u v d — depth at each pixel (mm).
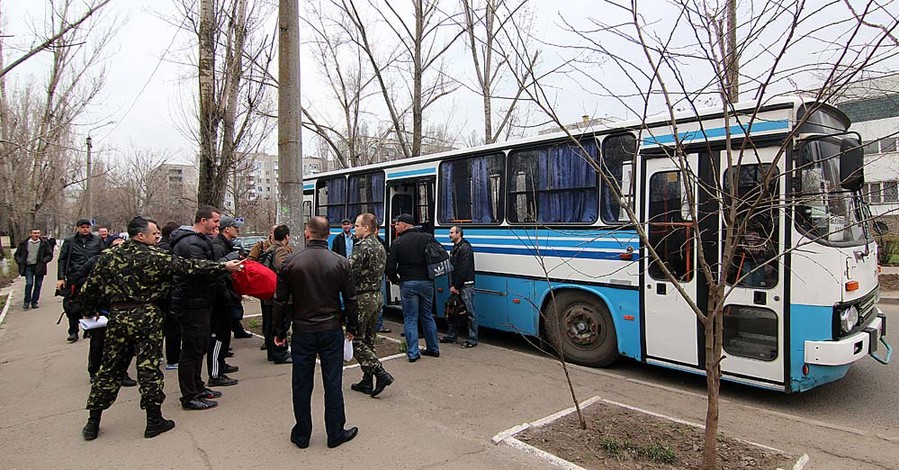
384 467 3797
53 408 5227
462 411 4938
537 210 7117
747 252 5125
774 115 4973
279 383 5898
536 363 6676
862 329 5051
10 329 10117
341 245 9867
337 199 11320
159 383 4426
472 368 6418
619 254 6145
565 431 4277
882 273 15023
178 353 6594
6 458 4035
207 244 5250
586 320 6582
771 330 5016
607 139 6328
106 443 4297
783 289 4902
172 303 5051
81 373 6625
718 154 5367
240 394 5512
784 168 4855
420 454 4004
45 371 6762
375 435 4379
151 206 57500
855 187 5238
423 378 6004
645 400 5324
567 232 6699
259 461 3930
